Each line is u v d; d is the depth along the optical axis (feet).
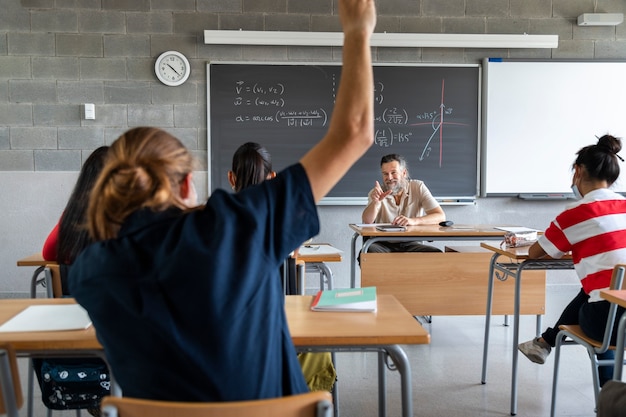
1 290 15.48
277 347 3.01
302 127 15.62
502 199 16.28
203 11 15.37
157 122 15.43
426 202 13.62
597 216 7.63
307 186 2.90
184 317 2.72
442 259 12.01
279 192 2.89
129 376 2.89
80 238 5.98
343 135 2.94
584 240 7.67
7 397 4.22
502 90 15.93
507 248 9.26
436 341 12.12
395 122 15.85
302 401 2.78
